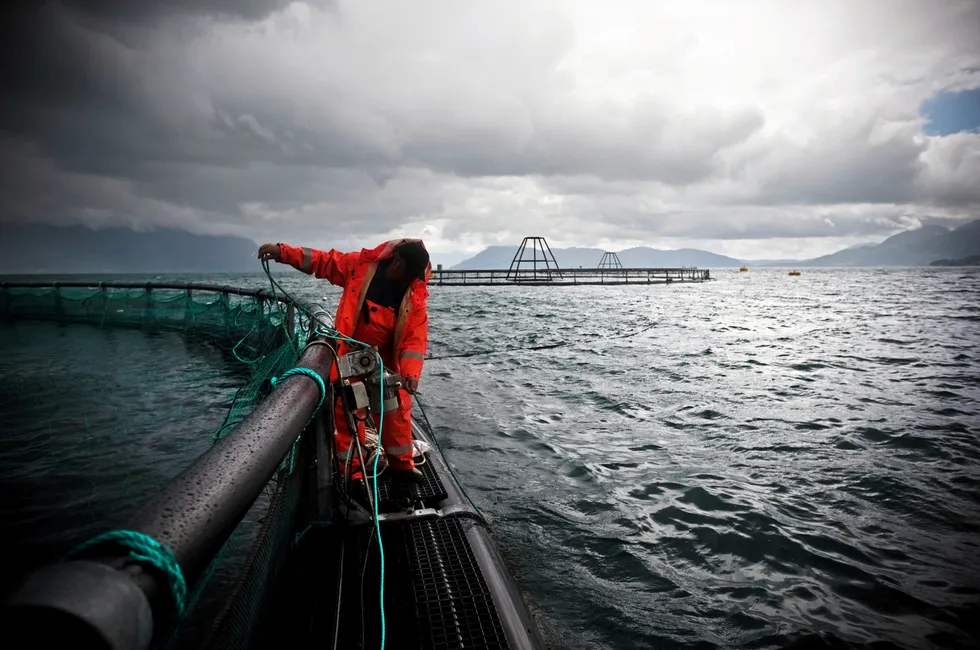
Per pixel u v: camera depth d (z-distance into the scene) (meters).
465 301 36.09
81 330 14.52
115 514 3.92
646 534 3.89
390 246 3.19
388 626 2.47
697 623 2.92
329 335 3.00
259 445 1.54
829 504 4.39
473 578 2.85
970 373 9.85
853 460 5.38
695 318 22.28
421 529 3.28
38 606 0.67
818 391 8.42
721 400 7.86
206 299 14.51
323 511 2.96
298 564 2.86
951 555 3.62
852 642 2.77
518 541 3.77
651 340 15.04
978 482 4.79
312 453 3.12
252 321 10.88
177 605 0.98
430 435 5.67
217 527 1.17
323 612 2.52
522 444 5.91
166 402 7.11
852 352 12.46
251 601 1.72
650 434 6.27
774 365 10.80
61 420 6.23
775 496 4.54
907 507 4.33
